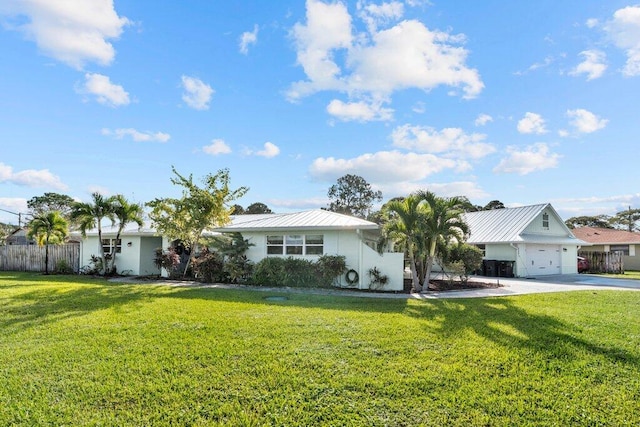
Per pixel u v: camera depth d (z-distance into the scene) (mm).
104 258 19078
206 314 8266
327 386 4352
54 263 22656
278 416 3688
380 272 14078
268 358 5262
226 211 16844
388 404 3932
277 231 15867
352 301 10656
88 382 4457
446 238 13758
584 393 4273
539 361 5270
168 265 17406
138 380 4523
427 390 4281
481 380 4574
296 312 8578
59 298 10680
